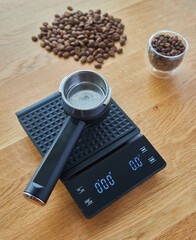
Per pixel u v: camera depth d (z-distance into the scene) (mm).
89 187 603
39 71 835
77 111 569
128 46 888
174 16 949
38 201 518
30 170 681
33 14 937
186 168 698
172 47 787
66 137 570
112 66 852
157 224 630
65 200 649
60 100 696
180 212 644
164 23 934
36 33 903
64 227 622
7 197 647
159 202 654
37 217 629
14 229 614
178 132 750
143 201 654
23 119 669
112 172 622
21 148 709
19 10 941
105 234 618
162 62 779
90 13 922
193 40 904
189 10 962
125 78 833
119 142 650
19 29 906
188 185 676
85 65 852
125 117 684
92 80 648
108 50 866
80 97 645
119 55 872
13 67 838
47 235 612
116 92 808
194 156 715
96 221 630
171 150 722
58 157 548
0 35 892
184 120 769
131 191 664
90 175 614
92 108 564
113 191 606
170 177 685
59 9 952
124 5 967
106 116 644
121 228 625
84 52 855
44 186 518
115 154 641
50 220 627
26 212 633
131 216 638
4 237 606
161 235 619
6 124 744
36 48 876
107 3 968
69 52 863
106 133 658
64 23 911
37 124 661
